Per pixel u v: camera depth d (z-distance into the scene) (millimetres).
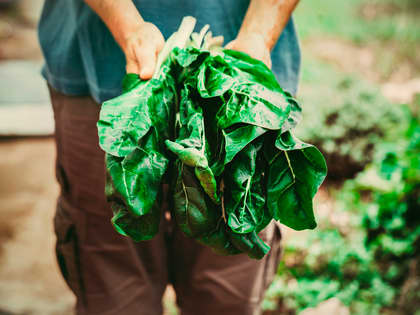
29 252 2639
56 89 1214
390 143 2684
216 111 895
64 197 1293
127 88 958
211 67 927
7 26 9367
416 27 8070
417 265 2109
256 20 1026
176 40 986
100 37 1085
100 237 1256
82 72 1147
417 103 3965
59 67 1164
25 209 3105
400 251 2168
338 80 3811
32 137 4121
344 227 2375
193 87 924
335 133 3012
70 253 1295
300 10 8750
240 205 884
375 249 2238
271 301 2057
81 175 1219
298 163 913
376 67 6406
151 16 1070
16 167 3686
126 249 1257
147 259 1317
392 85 5191
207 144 897
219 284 1274
